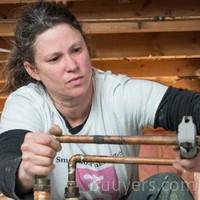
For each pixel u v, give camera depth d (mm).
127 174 1484
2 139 1279
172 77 3727
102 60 3338
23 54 1420
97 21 2719
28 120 1374
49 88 1364
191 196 1387
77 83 1310
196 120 1223
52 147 1071
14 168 1126
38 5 1389
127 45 3189
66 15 1348
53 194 1438
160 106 1357
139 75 3619
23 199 1173
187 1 2701
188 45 3174
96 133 1438
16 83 1567
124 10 2715
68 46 1289
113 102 1442
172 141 1061
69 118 1437
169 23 2750
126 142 1103
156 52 3188
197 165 1061
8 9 2709
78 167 1422
